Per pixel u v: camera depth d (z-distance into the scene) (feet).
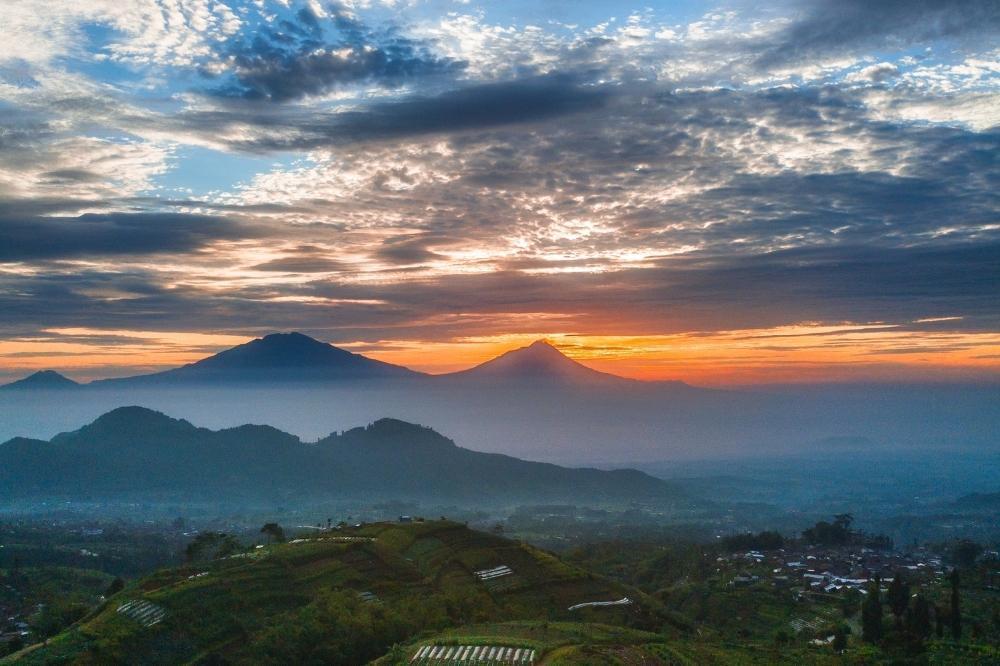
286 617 375.45
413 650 309.42
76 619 452.76
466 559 539.29
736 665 316.19
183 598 391.24
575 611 451.94
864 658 341.41
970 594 514.27
